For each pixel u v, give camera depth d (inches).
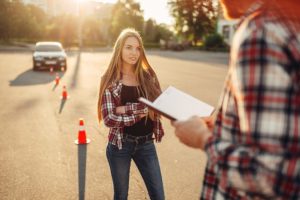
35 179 187.9
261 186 42.9
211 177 56.4
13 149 237.3
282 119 41.3
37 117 331.3
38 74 721.6
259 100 42.0
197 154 229.1
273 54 42.1
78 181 185.9
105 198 167.6
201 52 2153.1
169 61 1205.7
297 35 43.5
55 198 166.9
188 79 654.5
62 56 807.7
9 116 334.3
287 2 46.0
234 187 45.6
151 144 122.6
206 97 454.9
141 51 120.1
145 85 119.6
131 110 115.5
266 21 43.9
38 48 850.1
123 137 118.5
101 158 220.4
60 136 268.8
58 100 422.6
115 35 2930.6
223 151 46.3
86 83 583.8
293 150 41.7
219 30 2331.4
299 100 41.9
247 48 43.4
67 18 2437.3
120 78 119.3
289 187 42.3
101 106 119.6
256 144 42.7
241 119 45.2
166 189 176.4
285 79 41.7
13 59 1125.7
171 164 211.0
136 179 187.2
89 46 2513.5
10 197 167.5
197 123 54.4
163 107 73.2
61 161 214.7
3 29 2417.6
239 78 44.0
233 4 53.2
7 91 487.5
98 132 281.0
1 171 198.4
